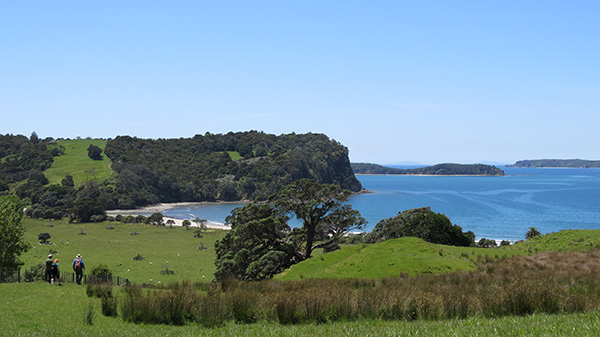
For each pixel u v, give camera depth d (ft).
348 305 49.80
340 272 108.78
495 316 44.57
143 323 51.65
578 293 53.31
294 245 163.53
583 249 123.13
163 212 621.72
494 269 94.68
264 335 38.81
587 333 29.45
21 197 606.14
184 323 51.90
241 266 149.69
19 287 77.92
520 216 495.41
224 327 47.85
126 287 71.56
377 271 103.76
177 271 206.90
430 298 48.93
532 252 128.57
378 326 40.34
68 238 334.24
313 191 166.20
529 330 31.78
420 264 103.19
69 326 49.34
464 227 408.87
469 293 58.44
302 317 49.06
